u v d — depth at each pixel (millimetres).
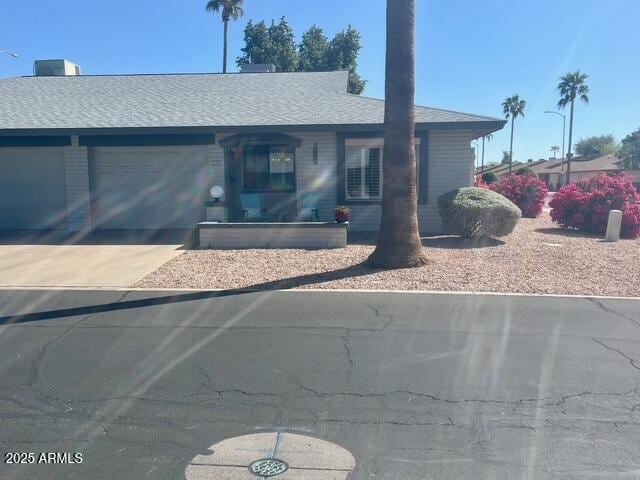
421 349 6535
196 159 18094
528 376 5730
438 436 4535
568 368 5945
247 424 4770
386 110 11180
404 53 10969
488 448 4344
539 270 11133
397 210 11273
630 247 14367
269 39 45031
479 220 14633
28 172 18469
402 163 11172
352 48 44312
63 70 25094
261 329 7352
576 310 8273
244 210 17000
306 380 5660
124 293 9461
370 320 7730
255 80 21672
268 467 4098
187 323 7660
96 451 4352
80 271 11289
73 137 17750
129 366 6070
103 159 18266
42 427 4742
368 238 15648
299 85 20797
